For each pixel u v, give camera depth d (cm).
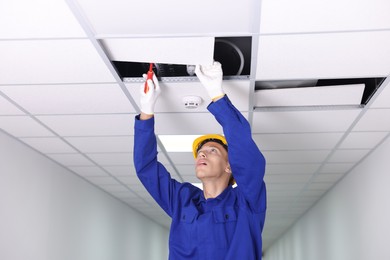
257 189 143
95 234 579
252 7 187
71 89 277
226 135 148
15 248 371
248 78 259
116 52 227
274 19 196
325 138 377
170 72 260
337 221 571
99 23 201
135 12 192
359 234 473
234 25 202
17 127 350
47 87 274
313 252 744
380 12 189
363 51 224
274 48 222
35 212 411
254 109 311
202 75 196
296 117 326
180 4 185
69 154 432
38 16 195
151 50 222
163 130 357
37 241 412
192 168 499
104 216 620
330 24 199
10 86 272
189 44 213
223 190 158
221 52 247
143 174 166
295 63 238
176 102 295
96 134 370
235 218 146
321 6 186
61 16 195
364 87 273
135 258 779
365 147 402
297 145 400
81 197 534
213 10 189
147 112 181
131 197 674
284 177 535
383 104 297
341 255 558
